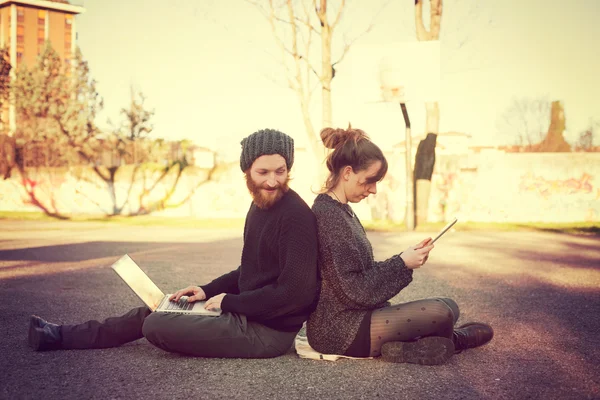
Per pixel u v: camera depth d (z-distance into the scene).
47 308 4.59
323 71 17.31
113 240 11.49
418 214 16.17
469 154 18.80
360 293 2.91
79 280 6.12
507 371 3.01
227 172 21.38
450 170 18.83
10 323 4.02
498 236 13.30
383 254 9.36
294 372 2.89
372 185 3.00
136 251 9.43
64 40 57.72
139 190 22.00
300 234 2.88
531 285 6.23
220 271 7.15
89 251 9.28
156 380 2.77
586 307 4.98
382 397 2.58
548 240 12.29
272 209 2.98
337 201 2.98
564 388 2.76
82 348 3.27
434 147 16.11
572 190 18.52
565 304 5.12
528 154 18.61
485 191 18.75
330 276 2.94
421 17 15.68
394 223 17.11
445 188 18.84
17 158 23.25
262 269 3.03
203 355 3.10
